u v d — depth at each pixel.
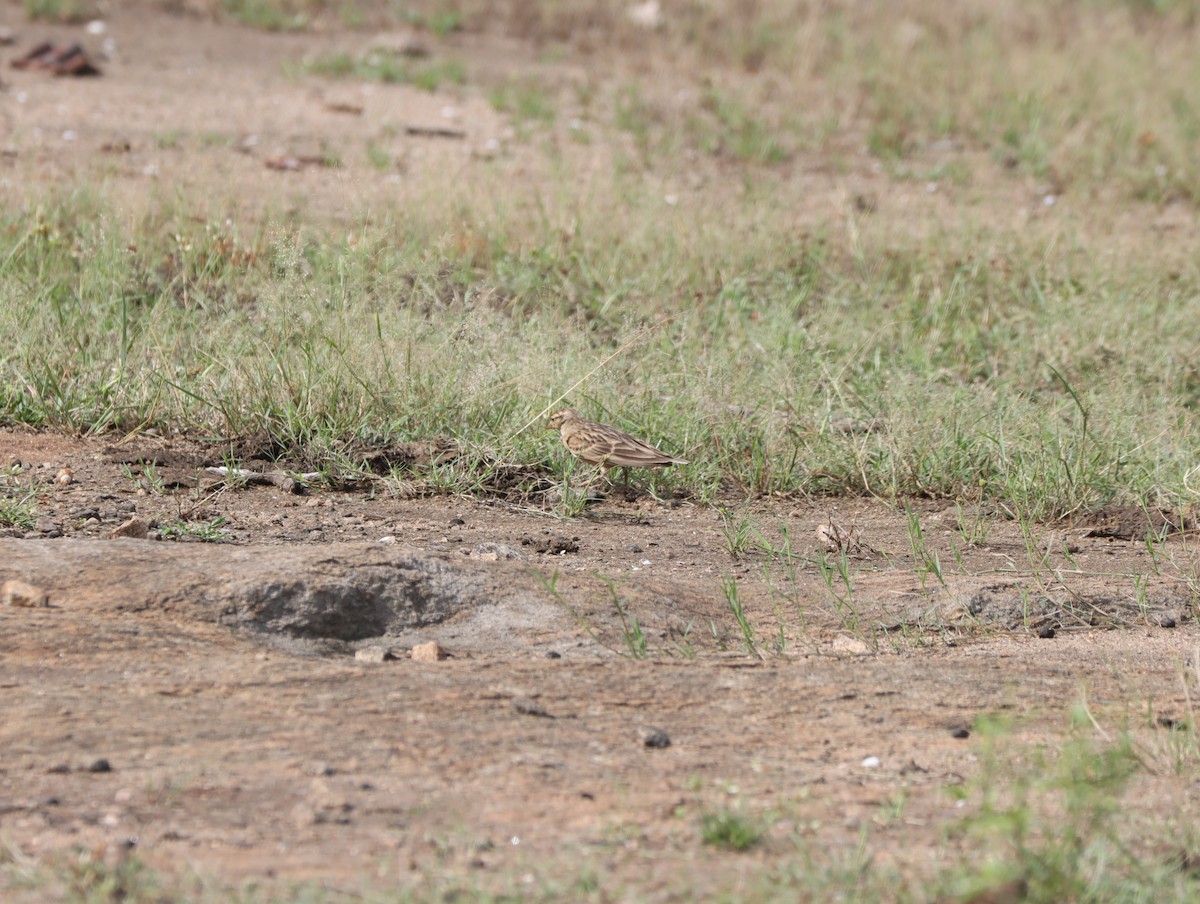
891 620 14.31
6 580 12.81
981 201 34.19
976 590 15.01
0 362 19.31
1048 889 8.20
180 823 8.98
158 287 23.41
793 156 38.28
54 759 9.74
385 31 47.59
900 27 50.28
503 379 19.95
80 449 18.16
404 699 11.20
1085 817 9.33
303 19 47.25
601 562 15.73
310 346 19.38
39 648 11.59
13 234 24.27
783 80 45.12
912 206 33.53
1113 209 34.53
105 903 7.89
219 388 19.30
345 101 39.75
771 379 21.23
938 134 40.81
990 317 26.27
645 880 8.50
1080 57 47.62
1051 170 37.97
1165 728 11.41
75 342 20.20
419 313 21.45
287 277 20.09
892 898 8.32
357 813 9.24
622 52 46.84
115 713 10.55
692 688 11.93
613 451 17.81
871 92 44.00
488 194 29.09
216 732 10.36
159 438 18.94
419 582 13.54
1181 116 41.84
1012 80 44.59
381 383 19.50
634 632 13.26
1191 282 28.16
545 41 48.22
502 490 18.39
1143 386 23.02
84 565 13.22
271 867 8.48
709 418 20.23
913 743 10.94
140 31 44.97
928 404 21.12
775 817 9.40
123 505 16.08
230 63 42.81
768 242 28.17
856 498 19.53
